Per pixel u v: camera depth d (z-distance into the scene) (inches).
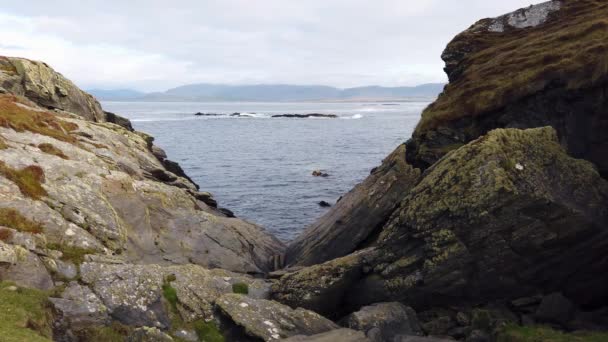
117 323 795.4
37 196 1028.5
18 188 1011.3
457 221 882.1
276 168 3373.5
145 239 1138.0
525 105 1213.1
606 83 1037.8
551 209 843.4
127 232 1115.3
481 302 930.7
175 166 2210.9
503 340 802.8
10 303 736.3
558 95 1143.0
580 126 1097.4
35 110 1615.4
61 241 945.5
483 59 1491.1
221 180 2903.5
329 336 797.2
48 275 845.2
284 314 864.3
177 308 858.1
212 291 925.2
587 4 1502.2
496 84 1299.2
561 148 941.2
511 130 927.7
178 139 5536.4
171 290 875.4
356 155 4119.1
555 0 1582.2
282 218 2025.1
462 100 1360.7
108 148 1550.2
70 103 2319.1
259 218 2022.6
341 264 965.8
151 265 932.0
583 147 1090.7
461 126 1338.6
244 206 2229.3
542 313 874.8
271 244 1423.5
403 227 942.4
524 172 864.3
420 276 909.8
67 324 763.4
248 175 3075.8
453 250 880.9
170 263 1104.8
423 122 1408.7
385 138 5664.4
